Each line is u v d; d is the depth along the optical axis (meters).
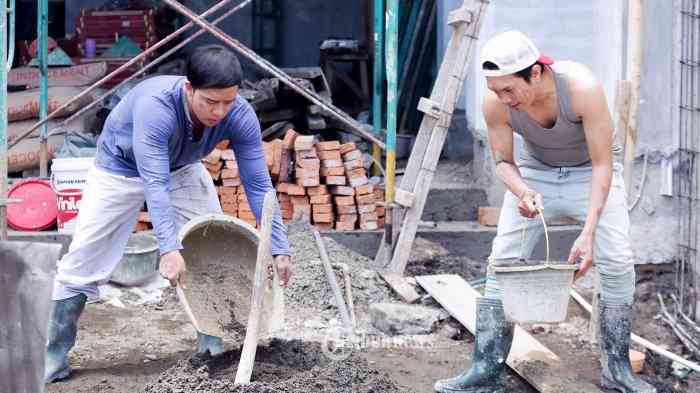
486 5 5.68
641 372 4.72
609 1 6.17
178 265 3.53
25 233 6.11
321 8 10.12
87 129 7.53
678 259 5.92
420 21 8.58
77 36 8.91
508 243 4.12
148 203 3.61
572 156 4.04
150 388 3.70
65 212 6.11
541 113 3.79
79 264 4.09
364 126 7.64
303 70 7.80
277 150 6.35
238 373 3.56
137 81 8.12
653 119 5.91
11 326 2.89
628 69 4.92
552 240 6.10
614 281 4.11
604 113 3.69
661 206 6.00
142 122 3.66
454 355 4.70
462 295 5.33
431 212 6.65
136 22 8.72
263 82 7.53
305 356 4.15
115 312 5.32
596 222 3.76
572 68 3.74
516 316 3.63
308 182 6.23
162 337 4.91
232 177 6.31
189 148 3.93
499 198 6.58
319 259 5.70
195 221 3.82
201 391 3.54
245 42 10.00
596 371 4.57
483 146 6.65
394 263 5.81
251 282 4.02
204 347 4.04
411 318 5.00
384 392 3.82
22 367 2.89
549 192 4.14
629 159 4.91
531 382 4.20
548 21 6.27
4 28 4.63
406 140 7.97
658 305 5.77
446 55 5.81
